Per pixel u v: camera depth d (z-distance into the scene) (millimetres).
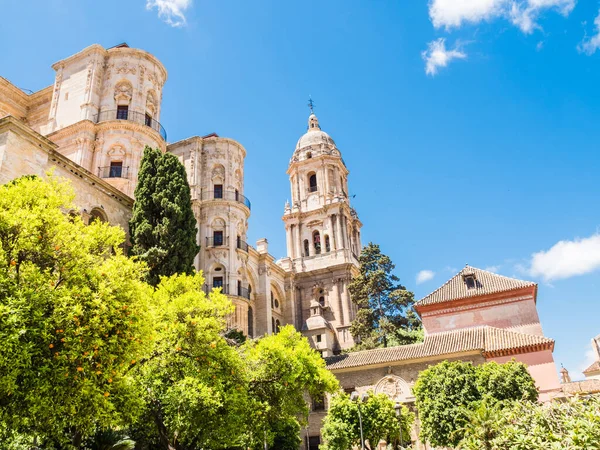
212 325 18219
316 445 40344
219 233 46781
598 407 12641
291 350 24750
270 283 60188
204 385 16719
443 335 40344
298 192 72500
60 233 13672
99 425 15414
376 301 54719
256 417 21219
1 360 10281
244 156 52250
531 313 41281
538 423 13258
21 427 11906
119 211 33688
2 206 13562
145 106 41969
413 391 29953
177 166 34812
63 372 11234
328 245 67938
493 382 27219
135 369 16797
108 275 13320
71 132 39031
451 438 26234
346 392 39000
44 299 11898
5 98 43562
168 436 18812
